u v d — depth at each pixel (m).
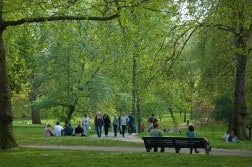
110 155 17.97
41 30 26.48
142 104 54.28
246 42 26.31
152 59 25.45
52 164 15.22
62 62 44.97
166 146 20.22
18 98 58.50
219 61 34.94
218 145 26.34
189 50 34.12
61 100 46.00
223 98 45.66
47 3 19.91
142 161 15.85
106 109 49.12
